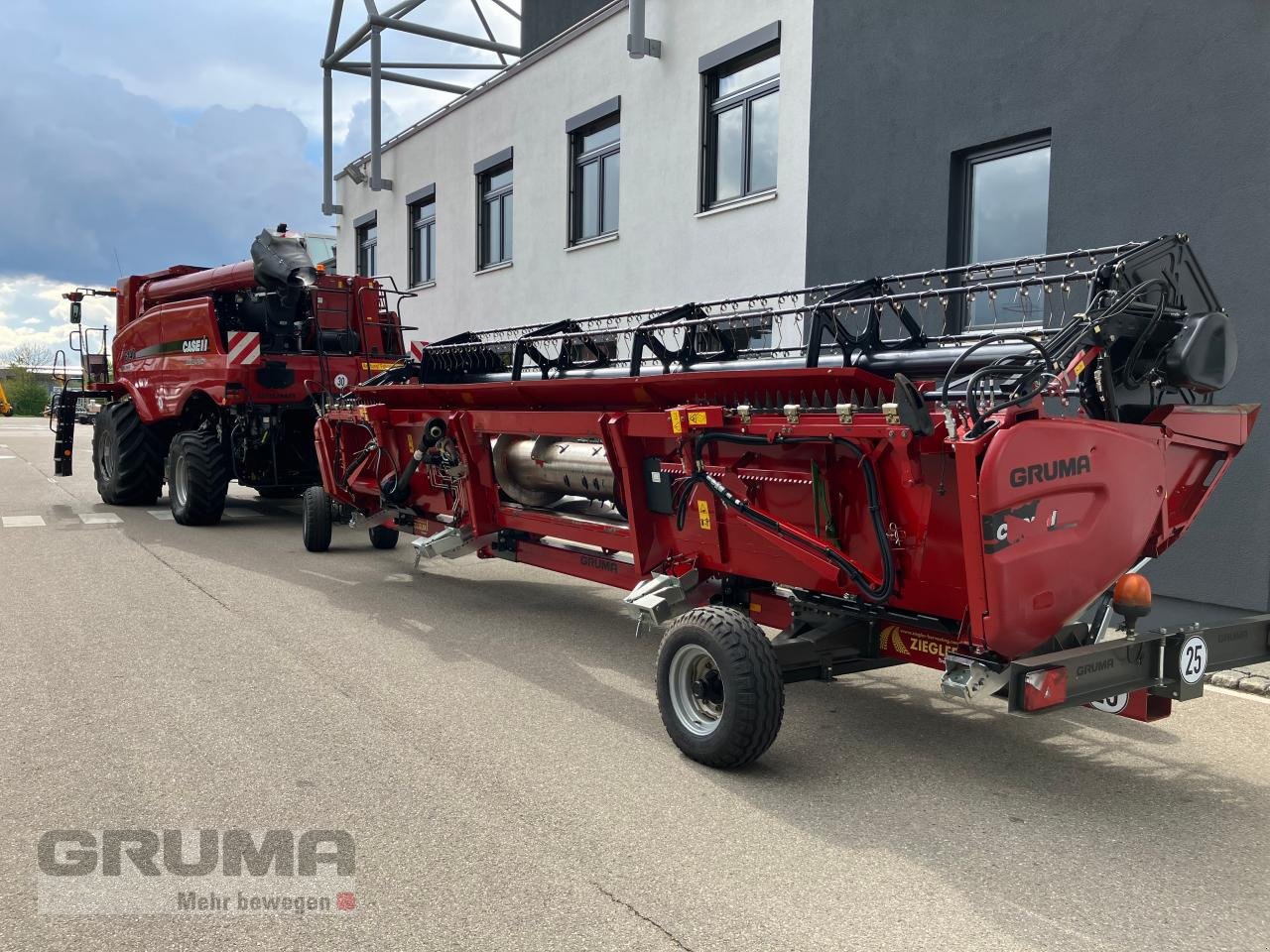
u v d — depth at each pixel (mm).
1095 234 6621
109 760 3969
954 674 3635
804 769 4059
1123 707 3787
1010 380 3838
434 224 17391
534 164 13867
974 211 7711
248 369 10445
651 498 5227
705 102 10633
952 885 3076
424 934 2729
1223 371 3982
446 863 3152
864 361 4918
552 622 6621
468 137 15648
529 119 13922
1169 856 3305
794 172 9289
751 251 9945
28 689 4871
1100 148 6562
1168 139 6180
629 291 11922
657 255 11375
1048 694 3320
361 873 3076
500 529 6875
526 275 14242
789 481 4324
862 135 8422
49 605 6734
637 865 3166
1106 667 3539
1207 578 6078
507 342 7277
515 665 5508
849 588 4168
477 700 4859
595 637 6219
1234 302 5898
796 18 9188
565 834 3381
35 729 4312
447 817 3496
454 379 7859
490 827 3422
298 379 10781
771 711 3826
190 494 10578
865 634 4328
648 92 11383
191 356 10977
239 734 4297
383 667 5402
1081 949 2713
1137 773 4082
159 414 11586
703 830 3439
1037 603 3562
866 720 4723
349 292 11383
